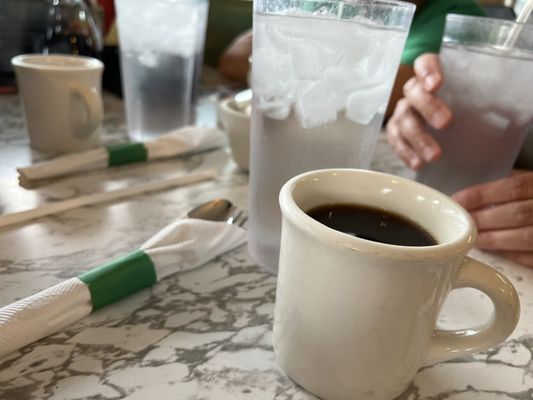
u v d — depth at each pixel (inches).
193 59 26.6
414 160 21.9
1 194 19.0
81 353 11.6
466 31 19.2
